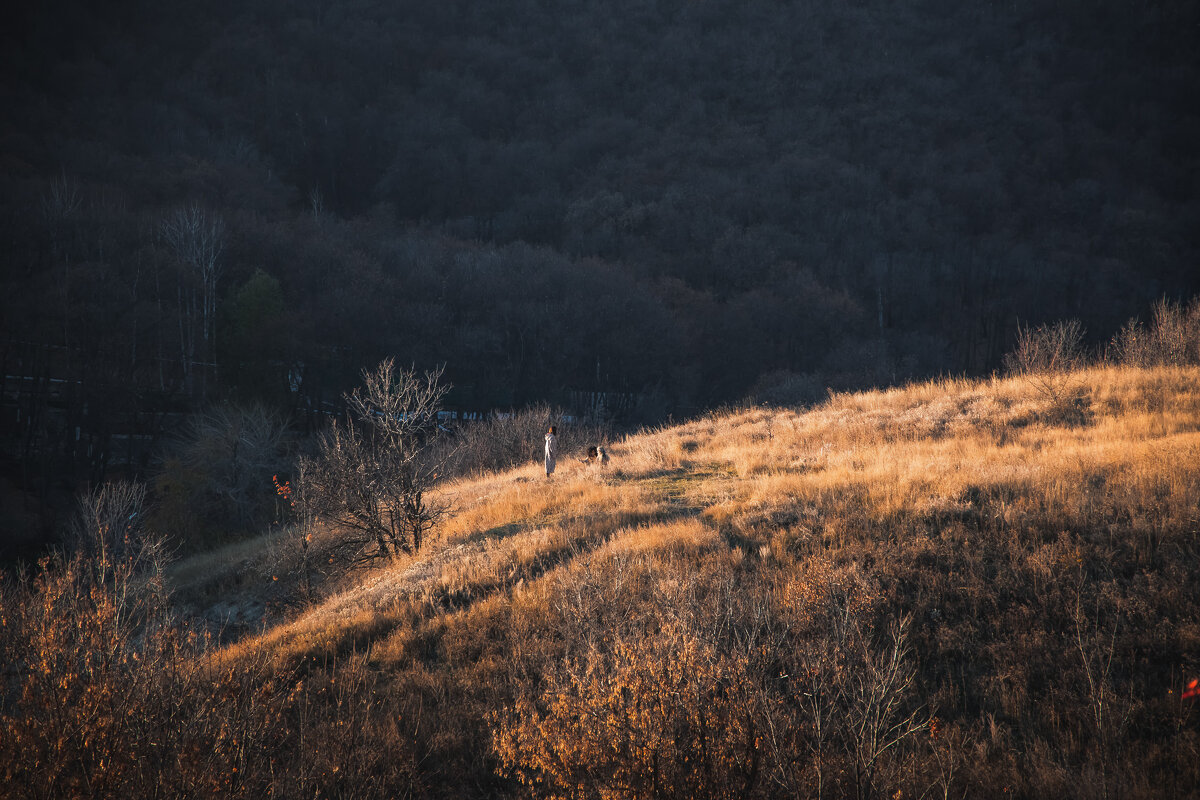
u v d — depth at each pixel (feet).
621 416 238.48
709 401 273.13
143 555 66.90
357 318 228.02
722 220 388.57
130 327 191.62
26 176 291.38
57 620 20.57
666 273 349.41
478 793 20.04
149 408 178.70
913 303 358.84
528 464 81.51
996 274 373.61
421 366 224.12
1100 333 300.20
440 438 107.86
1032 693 20.88
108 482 142.51
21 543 130.93
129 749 17.24
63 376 183.42
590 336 259.39
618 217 388.37
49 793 16.14
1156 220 408.05
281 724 21.59
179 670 20.43
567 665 19.74
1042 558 25.59
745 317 286.05
